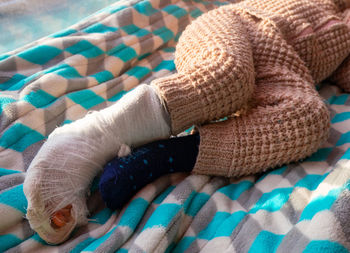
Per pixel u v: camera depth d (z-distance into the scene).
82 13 1.22
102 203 0.71
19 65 0.92
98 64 1.00
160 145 0.68
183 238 0.62
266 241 0.56
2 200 0.63
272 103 0.73
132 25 1.11
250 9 0.87
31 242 0.61
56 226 0.60
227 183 0.74
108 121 0.62
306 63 0.89
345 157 0.65
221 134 0.69
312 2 0.93
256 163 0.69
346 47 0.93
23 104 0.81
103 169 0.65
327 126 0.71
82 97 0.90
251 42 0.83
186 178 0.72
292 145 0.68
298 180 0.68
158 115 0.65
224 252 0.56
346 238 0.49
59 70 0.91
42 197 0.56
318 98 0.74
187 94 0.66
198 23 0.86
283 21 0.85
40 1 1.16
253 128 0.68
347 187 0.56
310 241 0.49
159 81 0.66
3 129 0.78
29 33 1.08
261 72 0.81
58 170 0.58
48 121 0.83
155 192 0.69
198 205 0.67
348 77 1.00
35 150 0.78
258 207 0.64
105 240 0.58
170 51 1.16
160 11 1.18
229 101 0.69
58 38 0.99
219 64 0.68
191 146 0.70
